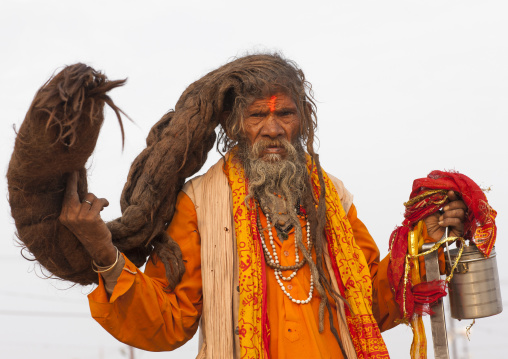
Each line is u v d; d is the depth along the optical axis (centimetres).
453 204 393
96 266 340
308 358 364
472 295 393
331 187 408
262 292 370
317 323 376
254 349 357
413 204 398
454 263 393
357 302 381
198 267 388
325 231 396
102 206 329
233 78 393
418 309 390
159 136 395
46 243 331
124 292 342
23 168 304
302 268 386
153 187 377
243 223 379
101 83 296
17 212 322
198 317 388
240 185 389
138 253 390
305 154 414
